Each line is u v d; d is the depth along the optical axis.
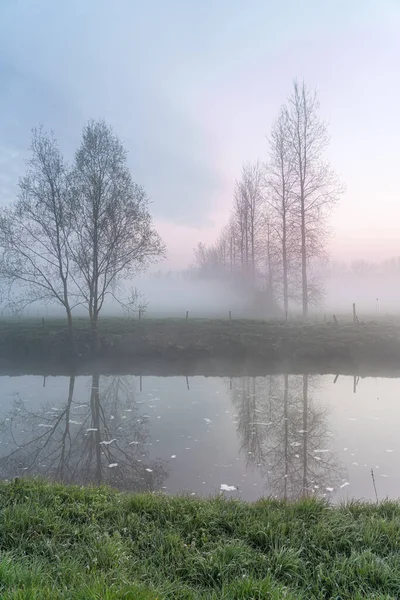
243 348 25.41
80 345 25.86
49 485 6.95
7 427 13.31
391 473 9.11
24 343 26.02
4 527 5.15
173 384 19.20
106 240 25.17
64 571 4.09
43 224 24.75
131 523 5.52
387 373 21.16
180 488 8.48
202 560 4.47
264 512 5.90
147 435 12.12
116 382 19.64
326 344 24.89
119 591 3.50
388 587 4.03
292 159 35.12
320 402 15.73
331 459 10.00
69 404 15.91
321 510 6.06
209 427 12.87
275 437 11.80
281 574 4.39
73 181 24.75
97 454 10.88
